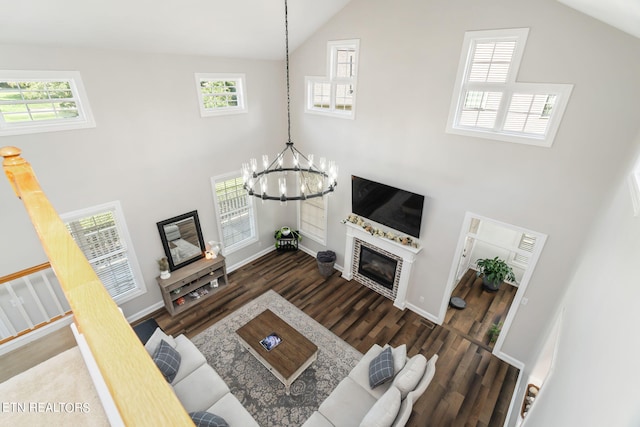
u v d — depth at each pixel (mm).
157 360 3512
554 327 3324
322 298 5754
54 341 3260
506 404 3971
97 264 4559
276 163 6516
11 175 1623
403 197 4863
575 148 3311
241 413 3297
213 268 5703
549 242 3754
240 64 5312
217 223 5891
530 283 4043
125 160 4410
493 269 5840
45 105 3695
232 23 4277
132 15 3520
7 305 3801
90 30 3496
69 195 4031
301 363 3865
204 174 5406
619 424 905
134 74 4199
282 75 5973
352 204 5723
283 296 5789
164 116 4645
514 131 3740
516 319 4305
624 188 2580
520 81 3479
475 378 4301
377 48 4543
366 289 6004
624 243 1869
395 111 4648
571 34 3049
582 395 1484
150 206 4859
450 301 5633
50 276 4035
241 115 5594
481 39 3652
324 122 5695
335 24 4910
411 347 4781
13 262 3752
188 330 5000
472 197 4234
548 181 3572
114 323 741
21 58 3361
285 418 3750
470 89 3908
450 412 3861
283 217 7184
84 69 3785
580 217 3455
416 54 4180
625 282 1546
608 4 2135
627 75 2873
